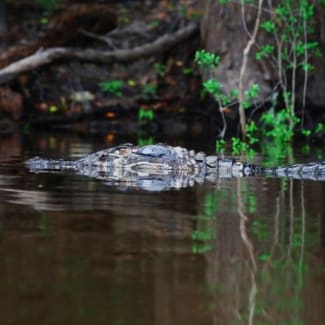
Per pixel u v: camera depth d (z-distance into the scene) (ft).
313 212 24.53
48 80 72.64
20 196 27.14
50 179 32.30
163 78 74.08
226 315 14.61
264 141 55.93
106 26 72.90
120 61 70.18
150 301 15.10
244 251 19.04
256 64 63.77
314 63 63.87
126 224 21.93
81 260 17.79
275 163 39.75
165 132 61.46
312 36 63.05
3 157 41.88
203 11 70.08
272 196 27.96
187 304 15.07
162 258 18.15
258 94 62.85
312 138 58.13
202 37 69.31
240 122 59.41
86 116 69.87
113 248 19.01
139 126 66.95
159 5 87.56
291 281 16.57
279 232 21.31
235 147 49.32
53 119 68.59
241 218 23.30
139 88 73.46
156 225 21.83
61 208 24.50
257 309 14.96
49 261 17.62
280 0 62.44
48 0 87.25
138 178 33.01
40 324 13.91
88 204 25.45
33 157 41.75
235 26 64.95
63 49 67.00
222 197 27.45
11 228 21.25
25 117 68.59
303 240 20.27
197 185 30.89
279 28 62.44
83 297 15.25
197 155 37.11
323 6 62.64
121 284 16.06
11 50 72.23
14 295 15.33
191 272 17.04
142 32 79.51
